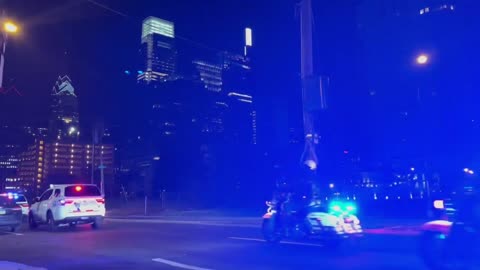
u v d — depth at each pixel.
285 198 13.95
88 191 20.95
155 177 63.81
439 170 35.75
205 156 62.09
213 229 19.06
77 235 17.61
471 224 8.69
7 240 16.12
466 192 8.94
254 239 14.88
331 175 39.56
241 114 69.50
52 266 10.29
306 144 16.44
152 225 22.31
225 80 129.38
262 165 53.06
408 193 38.34
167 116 73.19
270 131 54.81
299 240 13.98
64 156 155.62
